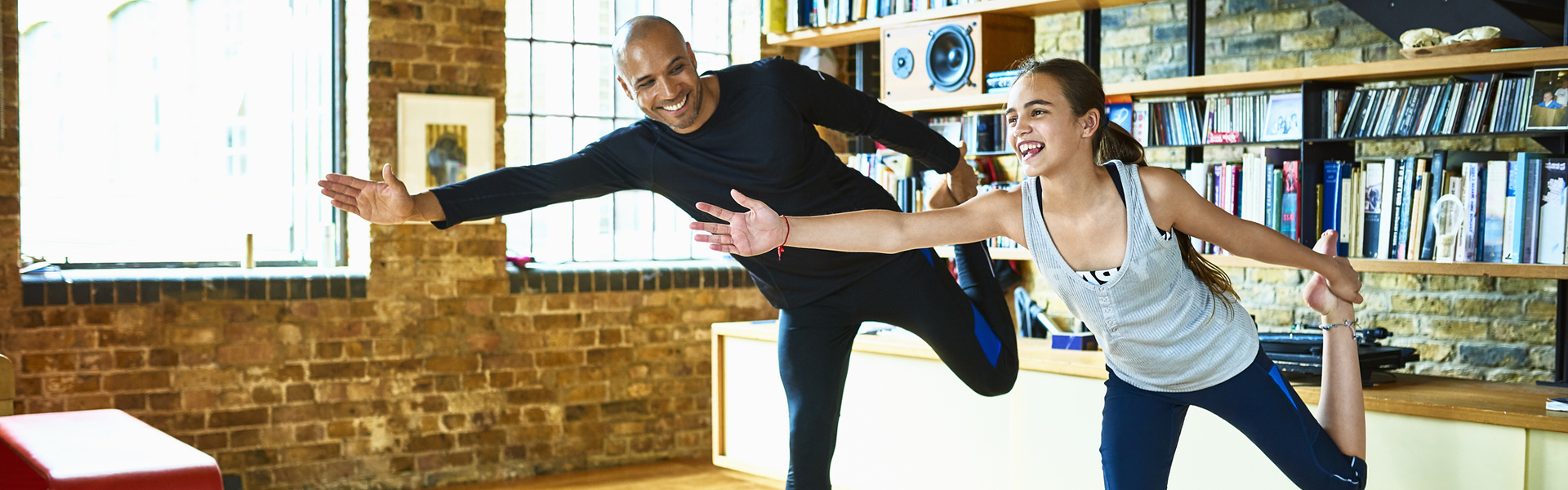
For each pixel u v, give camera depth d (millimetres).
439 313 4621
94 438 2752
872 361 4102
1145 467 2324
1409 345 4086
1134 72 4648
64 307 4008
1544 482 2672
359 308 4469
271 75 4980
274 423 4336
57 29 6012
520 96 5035
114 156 5793
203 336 4219
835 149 5309
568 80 5168
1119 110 4160
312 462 4402
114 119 5766
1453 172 3410
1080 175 2129
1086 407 3457
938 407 3885
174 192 5469
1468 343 3936
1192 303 2207
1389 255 3514
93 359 4051
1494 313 3879
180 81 5496
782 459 4375
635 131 2617
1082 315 2295
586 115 5223
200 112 5359
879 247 2158
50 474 2359
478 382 4707
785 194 2557
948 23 4383
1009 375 2893
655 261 5398
